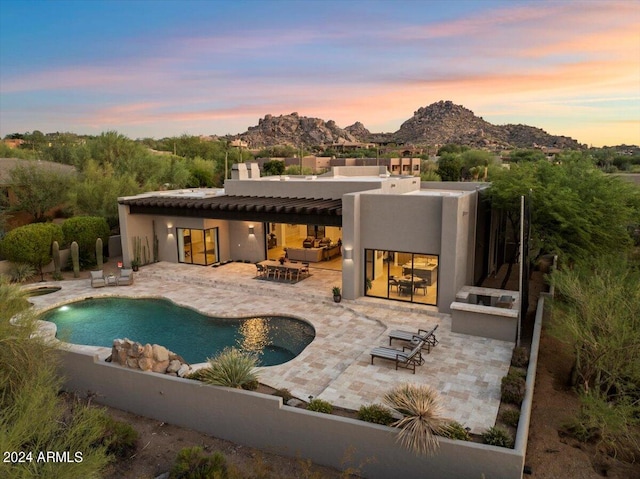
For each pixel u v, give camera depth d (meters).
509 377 10.88
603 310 11.07
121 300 20.33
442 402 10.70
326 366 12.91
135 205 24.95
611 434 9.72
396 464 8.74
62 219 33.50
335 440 9.23
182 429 11.08
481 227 22.09
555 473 8.67
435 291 17.77
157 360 12.01
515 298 16.00
